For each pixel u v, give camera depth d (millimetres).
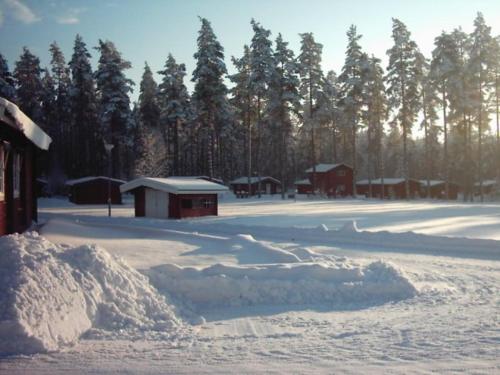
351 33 62562
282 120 60812
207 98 57094
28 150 16938
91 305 7230
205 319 8164
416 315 8008
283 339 6641
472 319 7508
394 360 5508
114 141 59625
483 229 22094
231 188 81875
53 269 7203
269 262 12109
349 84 62500
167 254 13203
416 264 13234
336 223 26172
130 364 5488
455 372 5062
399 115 59000
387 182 74438
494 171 76000
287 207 42562
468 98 55031
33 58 68938
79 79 64625
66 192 66875
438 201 56438
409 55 57375
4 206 13539
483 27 53531
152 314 7820
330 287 9711
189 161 86312
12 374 5145
